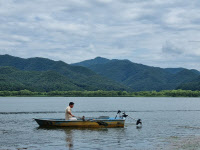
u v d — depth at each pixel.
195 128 27.08
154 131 24.72
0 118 38.12
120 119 27.44
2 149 16.62
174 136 21.91
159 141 19.64
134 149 16.92
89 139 20.23
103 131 24.47
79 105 88.81
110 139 20.28
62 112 54.00
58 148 16.98
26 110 60.06
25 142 18.88
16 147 17.20
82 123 26.70
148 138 20.86
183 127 27.88
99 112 54.84
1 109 63.47
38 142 18.91
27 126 27.97
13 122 32.22
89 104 97.50
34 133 23.05
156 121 34.28
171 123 31.98
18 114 47.19
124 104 100.06
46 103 104.38
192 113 51.88
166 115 46.03
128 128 26.75
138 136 21.77
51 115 45.94
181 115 46.12
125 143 18.78
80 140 19.80
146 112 55.03
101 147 17.38
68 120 26.47
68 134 22.56
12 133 23.02
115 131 24.55
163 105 92.81
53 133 23.09
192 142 19.31
